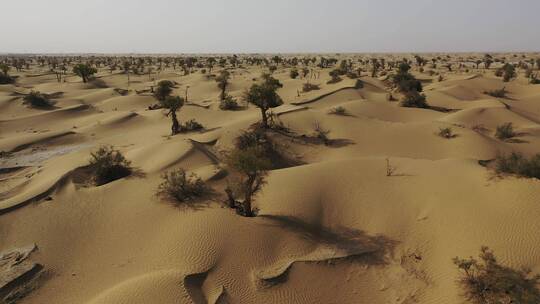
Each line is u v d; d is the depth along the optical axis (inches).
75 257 624.4
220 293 535.2
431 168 905.5
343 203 802.2
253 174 702.5
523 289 497.0
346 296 566.3
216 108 1951.3
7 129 1656.0
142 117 1803.6
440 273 583.2
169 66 5187.0
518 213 642.2
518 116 1691.7
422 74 3425.2
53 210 759.7
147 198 788.0
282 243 657.6
